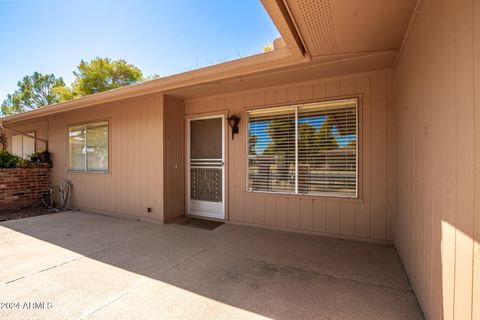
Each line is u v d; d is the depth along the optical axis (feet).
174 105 16.19
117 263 9.43
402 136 9.12
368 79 11.55
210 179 16.19
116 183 17.71
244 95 14.66
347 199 11.98
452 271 4.41
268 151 14.06
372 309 6.50
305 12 6.79
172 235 12.91
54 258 9.90
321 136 12.68
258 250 10.70
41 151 22.72
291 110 13.41
